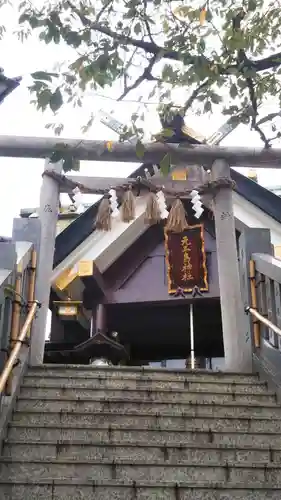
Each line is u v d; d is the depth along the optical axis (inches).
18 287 231.3
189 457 191.5
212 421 213.8
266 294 271.7
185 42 192.7
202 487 168.7
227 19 194.1
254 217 486.6
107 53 181.8
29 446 189.2
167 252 507.8
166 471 180.7
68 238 484.1
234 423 214.1
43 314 310.3
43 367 259.0
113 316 537.3
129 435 201.5
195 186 390.9
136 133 199.0
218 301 502.9
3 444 188.7
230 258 346.3
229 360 312.3
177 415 213.2
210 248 514.3
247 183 490.0
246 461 188.5
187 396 236.2
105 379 247.0
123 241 501.4
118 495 166.2
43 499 164.2
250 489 169.3
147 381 249.1
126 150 308.8
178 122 391.2
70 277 477.4
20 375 233.8
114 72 183.6
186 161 331.9
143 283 516.4
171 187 403.9
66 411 210.5
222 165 338.3
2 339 207.5
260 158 286.7
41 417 209.3
